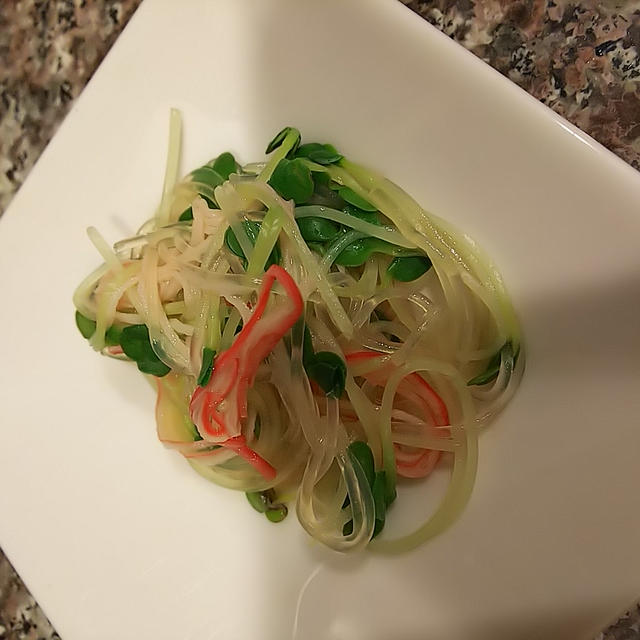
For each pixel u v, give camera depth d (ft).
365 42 0.45
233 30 0.50
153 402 0.56
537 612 0.42
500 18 0.51
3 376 0.57
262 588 0.50
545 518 0.42
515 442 0.45
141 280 0.52
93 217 0.57
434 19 0.53
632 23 0.49
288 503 0.52
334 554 0.49
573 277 0.41
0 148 0.70
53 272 0.57
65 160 0.56
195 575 0.52
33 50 0.68
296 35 0.48
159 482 0.54
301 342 0.46
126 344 0.52
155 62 0.53
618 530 0.39
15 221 0.57
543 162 0.41
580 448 0.41
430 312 0.49
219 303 0.50
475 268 0.46
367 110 0.47
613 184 0.38
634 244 0.38
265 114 0.52
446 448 0.47
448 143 0.44
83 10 0.66
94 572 0.53
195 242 0.51
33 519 0.55
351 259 0.48
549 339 0.43
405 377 0.50
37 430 0.56
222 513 0.53
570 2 0.50
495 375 0.47
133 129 0.55
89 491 0.55
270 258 0.49
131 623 0.52
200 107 0.53
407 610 0.46
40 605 0.54
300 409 0.48
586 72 0.49
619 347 0.40
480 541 0.45
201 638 0.51
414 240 0.47
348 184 0.49
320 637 0.48
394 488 0.49
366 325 0.50
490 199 0.44
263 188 0.48
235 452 0.49
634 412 0.39
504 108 0.41
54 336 0.57
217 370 0.46
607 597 0.39
